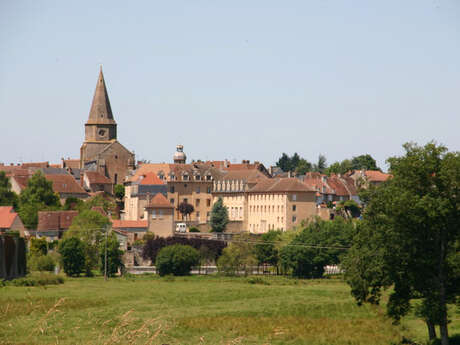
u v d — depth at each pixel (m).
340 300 183.38
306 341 126.69
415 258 110.00
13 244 136.88
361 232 118.44
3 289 185.00
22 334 102.62
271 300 183.88
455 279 112.69
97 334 108.38
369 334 132.75
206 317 152.50
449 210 105.00
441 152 110.62
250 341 125.12
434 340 117.00
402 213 107.19
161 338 113.94
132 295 190.00
